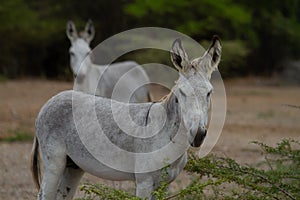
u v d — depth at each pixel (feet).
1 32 262.06
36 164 52.90
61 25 264.72
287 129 127.13
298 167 52.65
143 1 217.77
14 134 112.27
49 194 50.60
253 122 137.90
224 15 225.56
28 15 266.57
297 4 319.88
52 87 204.03
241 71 284.00
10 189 70.54
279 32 293.23
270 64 298.56
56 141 50.67
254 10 289.74
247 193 50.90
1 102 163.32
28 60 272.72
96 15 255.91
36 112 143.54
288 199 50.14
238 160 87.35
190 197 55.47
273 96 211.20
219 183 46.68
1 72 266.57
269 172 51.65
